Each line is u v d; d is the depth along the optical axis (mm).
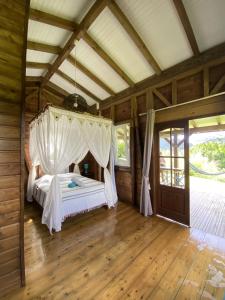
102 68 3730
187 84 2990
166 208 3410
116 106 4641
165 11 2246
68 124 3006
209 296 1576
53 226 2820
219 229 2896
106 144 3803
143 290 1646
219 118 5082
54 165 2850
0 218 1547
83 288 1667
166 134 3443
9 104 1583
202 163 9195
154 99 3566
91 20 2436
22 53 1480
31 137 4105
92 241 2525
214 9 2096
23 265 1679
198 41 2568
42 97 5082
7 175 1578
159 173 3582
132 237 2643
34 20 2418
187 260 2088
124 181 4422
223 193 5262
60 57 3379
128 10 2361
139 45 2746
